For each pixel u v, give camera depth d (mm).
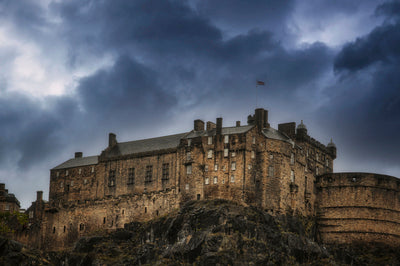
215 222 164250
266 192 172625
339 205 181500
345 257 173375
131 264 167750
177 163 180125
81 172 196125
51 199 198500
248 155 173500
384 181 182000
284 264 162125
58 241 192875
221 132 177875
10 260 170625
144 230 174625
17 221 196875
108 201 188500
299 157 182125
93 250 174625
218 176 174125
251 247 160125
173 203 177625
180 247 163750
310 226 178250
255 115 179000
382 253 173875
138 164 186625
